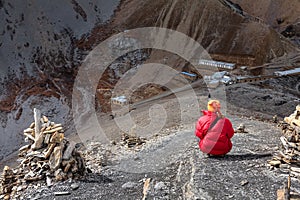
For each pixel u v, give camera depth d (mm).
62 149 7125
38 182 6887
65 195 6277
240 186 5234
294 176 5449
